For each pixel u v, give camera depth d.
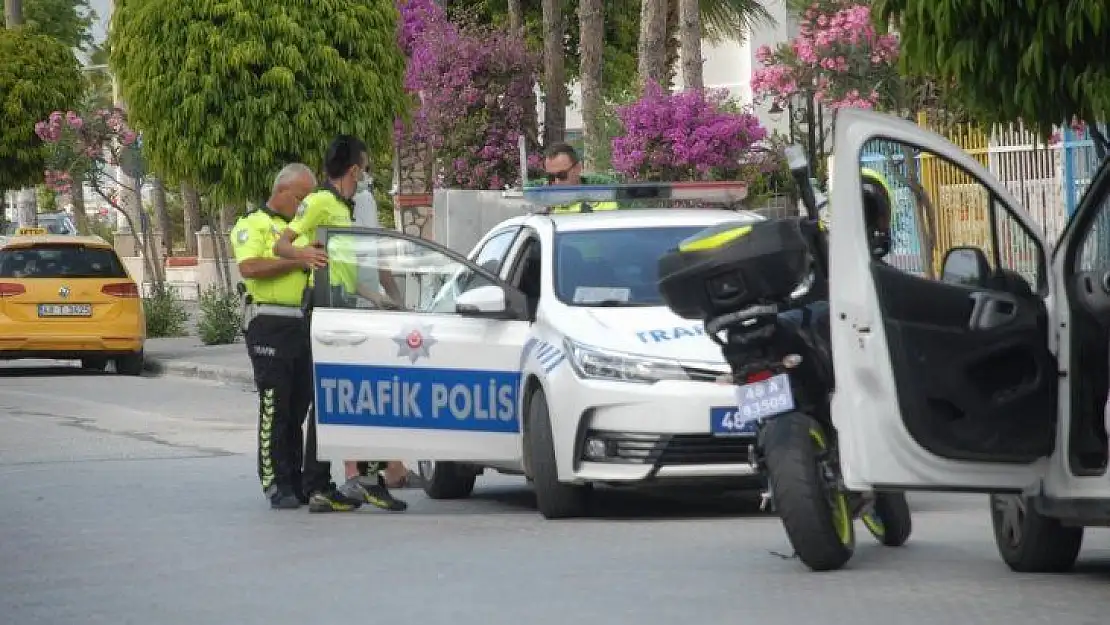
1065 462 12.77
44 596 13.77
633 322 17.61
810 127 35.03
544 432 17.58
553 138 43.09
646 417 16.86
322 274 19.00
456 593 13.26
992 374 12.88
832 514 13.71
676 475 16.89
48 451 25.67
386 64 38.34
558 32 43.22
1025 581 13.20
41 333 40.44
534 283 19.19
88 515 18.77
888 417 12.69
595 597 12.84
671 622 11.76
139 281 82.44
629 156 34.00
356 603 12.97
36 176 59.72
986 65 16.48
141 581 14.36
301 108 37.34
